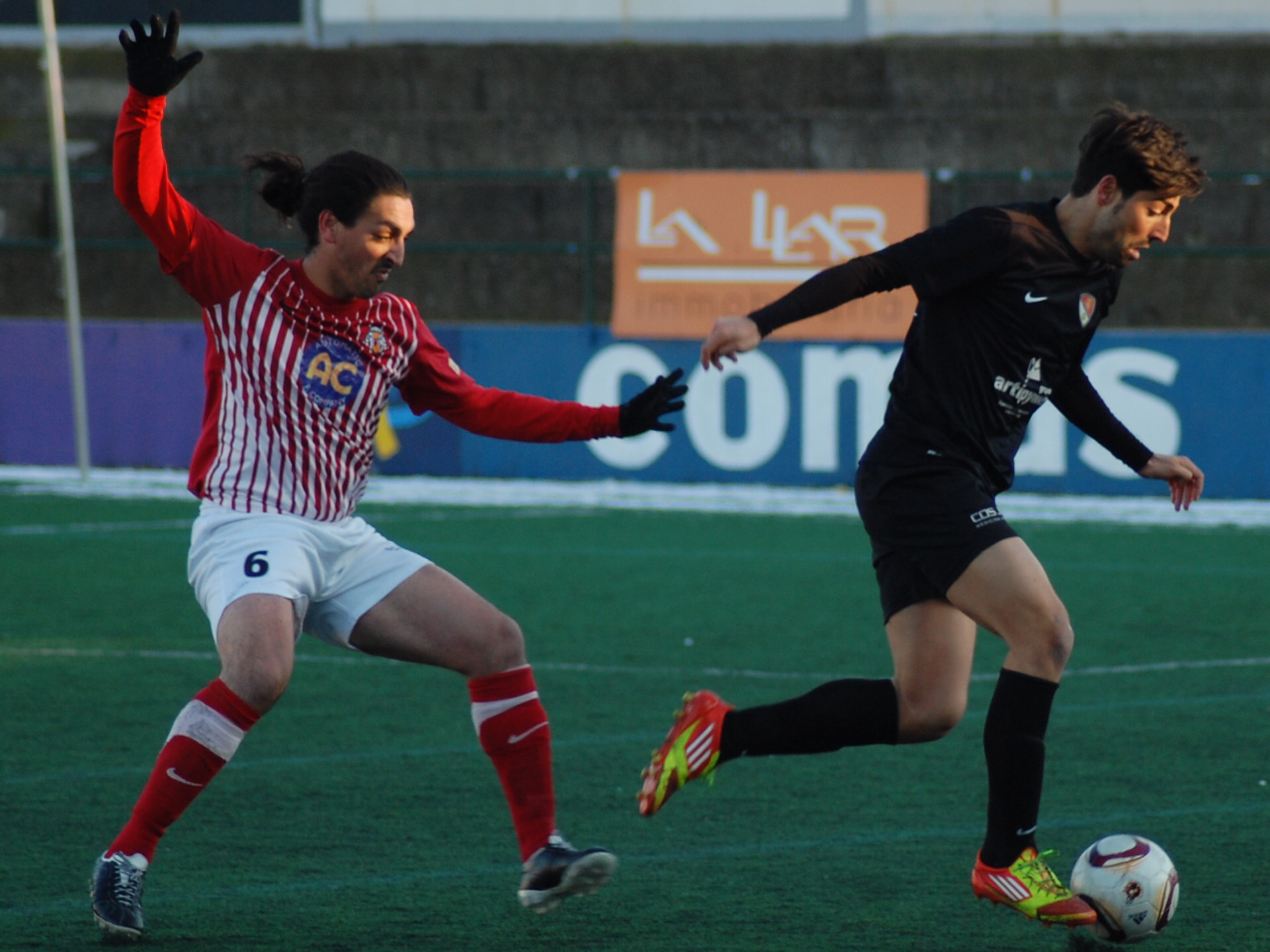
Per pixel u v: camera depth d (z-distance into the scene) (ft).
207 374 45.24
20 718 70.59
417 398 47.29
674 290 165.48
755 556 120.57
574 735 68.54
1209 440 151.74
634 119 199.21
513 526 135.23
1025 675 42.96
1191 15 201.98
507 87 209.77
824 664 83.92
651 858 51.47
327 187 43.16
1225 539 130.00
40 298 197.47
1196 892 47.57
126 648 86.48
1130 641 90.53
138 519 137.18
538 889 42.47
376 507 145.48
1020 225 43.73
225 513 44.11
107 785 59.72
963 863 50.88
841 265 43.47
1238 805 57.57
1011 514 142.72
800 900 47.14
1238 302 181.47
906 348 46.44
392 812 56.65
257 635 42.52
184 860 50.88
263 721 70.95
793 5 207.72
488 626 44.75
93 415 171.01
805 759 64.80
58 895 46.98
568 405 47.21
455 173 177.47
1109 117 43.45
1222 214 184.55
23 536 127.34
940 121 192.85
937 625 45.09
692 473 162.50
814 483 159.74
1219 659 85.35
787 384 159.84
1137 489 153.28
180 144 204.23
